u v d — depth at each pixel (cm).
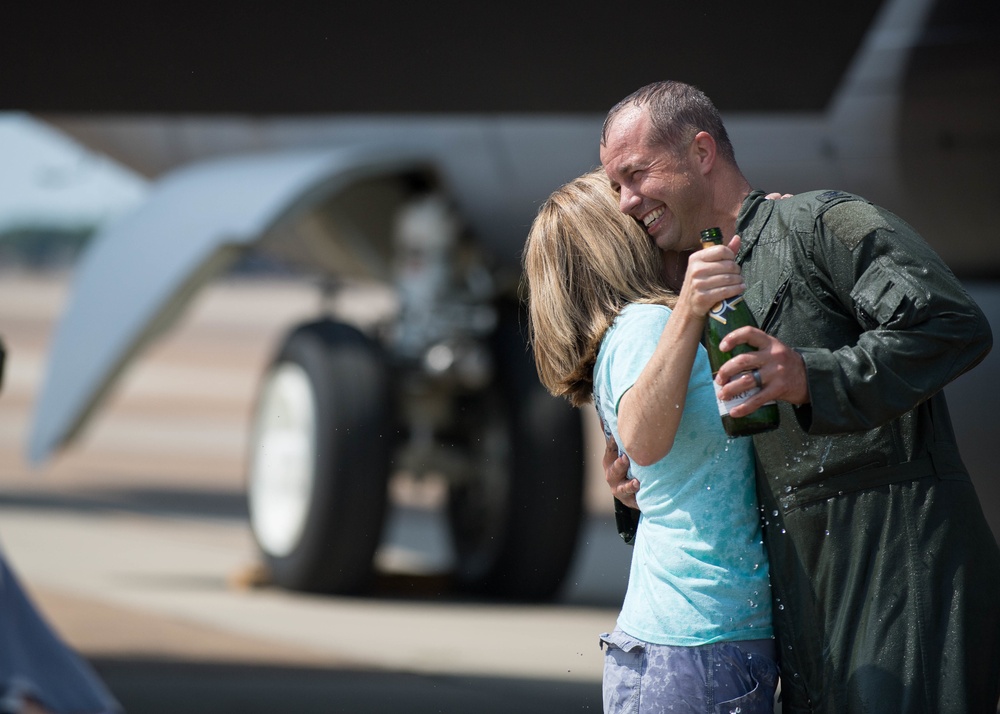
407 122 2194
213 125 2625
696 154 685
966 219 1592
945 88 1522
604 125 707
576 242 683
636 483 687
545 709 1360
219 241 2067
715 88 1434
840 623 652
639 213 692
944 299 622
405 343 2211
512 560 2025
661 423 633
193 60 1344
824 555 658
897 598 646
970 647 639
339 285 2255
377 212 2431
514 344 2111
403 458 2133
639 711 651
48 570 2252
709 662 643
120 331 2094
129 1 1195
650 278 685
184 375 8656
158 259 2127
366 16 1234
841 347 662
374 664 1576
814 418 615
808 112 1516
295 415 2019
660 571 658
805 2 1241
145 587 2102
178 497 3538
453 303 2231
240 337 12925
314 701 1380
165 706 1346
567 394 716
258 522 2083
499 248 2225
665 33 1284
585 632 1816
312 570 1975
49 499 3366
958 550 650
